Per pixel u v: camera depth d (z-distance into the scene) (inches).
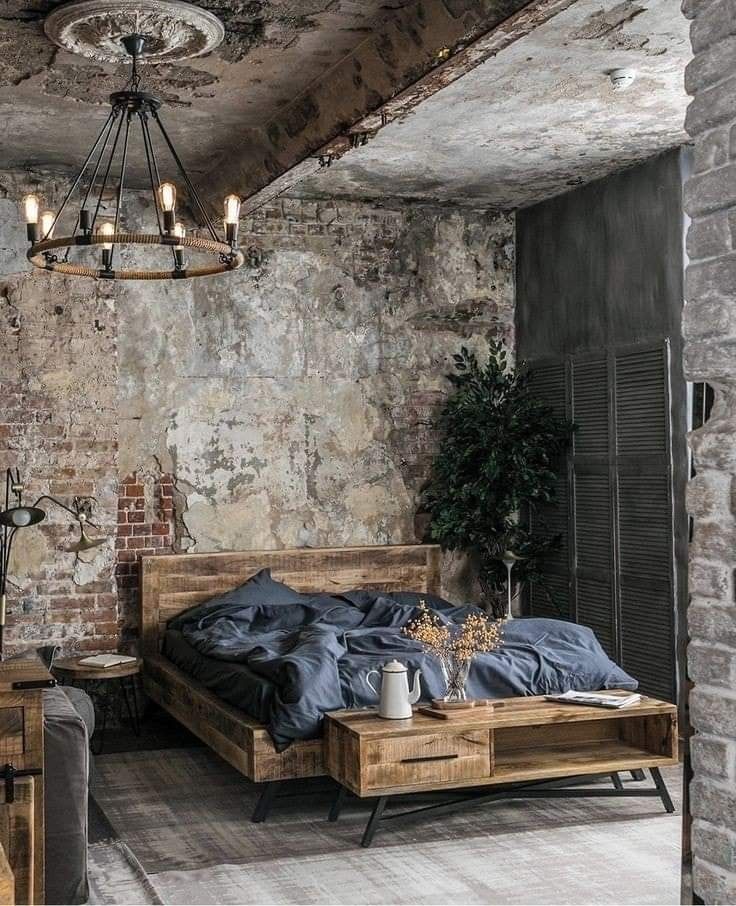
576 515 270.7
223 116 211.6
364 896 152.1
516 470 271.1
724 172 87.4
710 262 89.4
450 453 283.7
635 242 251.1
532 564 281.1
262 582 263.7
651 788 204.1
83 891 147.8
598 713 185.6
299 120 201.8
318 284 283.6
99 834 179.2
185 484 269.9
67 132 222.5
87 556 258.2
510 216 299.1
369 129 190.4
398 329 290.8
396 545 287.4
